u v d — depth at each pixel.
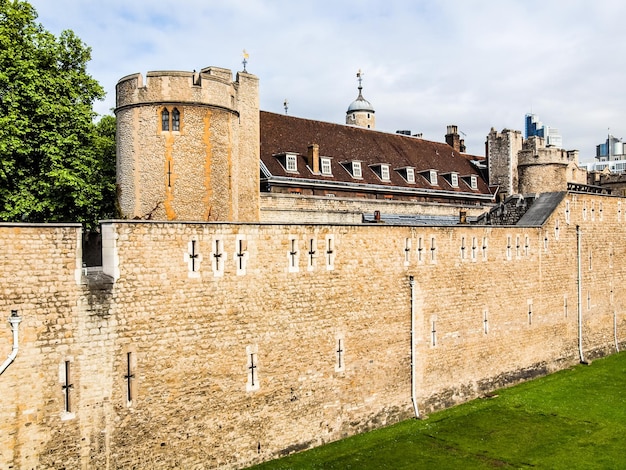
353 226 25.89
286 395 23.48
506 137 54.59
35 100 28.23
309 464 22.55
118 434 19.16
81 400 18.44
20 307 17.42
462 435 26.12
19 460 17.36
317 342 24.53
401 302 27.91
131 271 19.52
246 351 22.27
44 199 29.22
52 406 17.91
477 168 57.78
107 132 40.84
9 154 27.56
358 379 26.08
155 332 19.98
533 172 53.78
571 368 38.09
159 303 20.08
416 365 28.52
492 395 31.92
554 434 26.39
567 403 30.69
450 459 23.58
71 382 18.28
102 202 31.30
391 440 25.33
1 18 29.62
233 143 27.47
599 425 27.56
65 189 29.42
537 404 30.47
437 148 56.59
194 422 20.83
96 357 18.75
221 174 26.67
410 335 28.27
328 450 24.06
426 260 29.08
